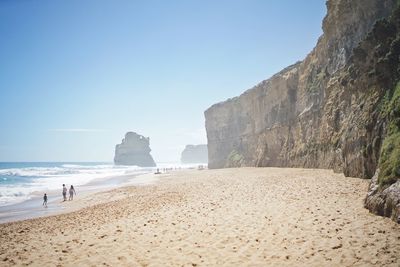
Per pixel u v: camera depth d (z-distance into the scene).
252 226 10.12
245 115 70.88
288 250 7.61
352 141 19.11
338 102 28.11
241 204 14.32
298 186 18.33
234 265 7.02
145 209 15.68
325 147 30.47
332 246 7.48
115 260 7.85
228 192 19.47
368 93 18.55
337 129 27.73
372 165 16.55
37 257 8.41
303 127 38.69
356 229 8.53
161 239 9.53
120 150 189.88
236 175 35.56
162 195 21.64
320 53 37.44
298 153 38.09
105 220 13.52
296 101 43.94
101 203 21.72
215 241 8.92
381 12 25.11
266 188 19.30
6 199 28.12
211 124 83.44
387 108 14.85
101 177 61.75
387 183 10.03
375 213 9.83
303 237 8.42
